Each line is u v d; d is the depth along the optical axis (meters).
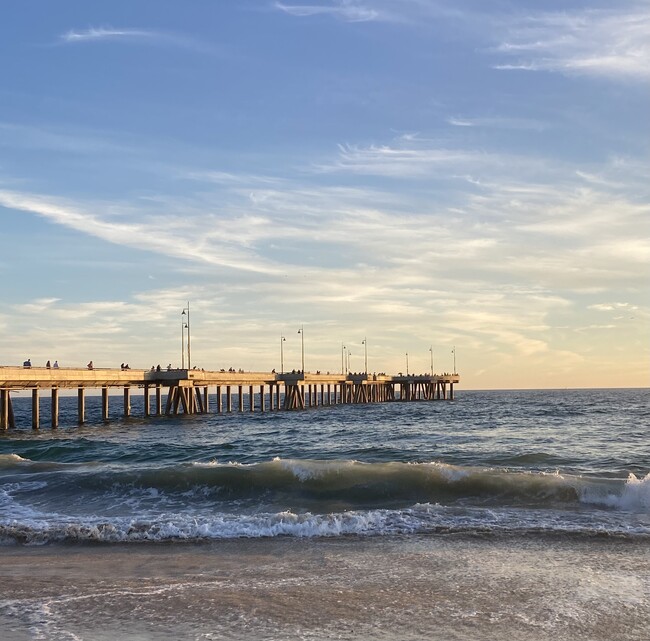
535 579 12.95
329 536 16.64
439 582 12.84
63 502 20.94
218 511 19.64
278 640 9.88
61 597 12.00
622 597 11.81
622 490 19.66
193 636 10.02
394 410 107.00
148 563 14.52
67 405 197.12
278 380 109.75
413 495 20.81
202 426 69.69
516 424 62.22
